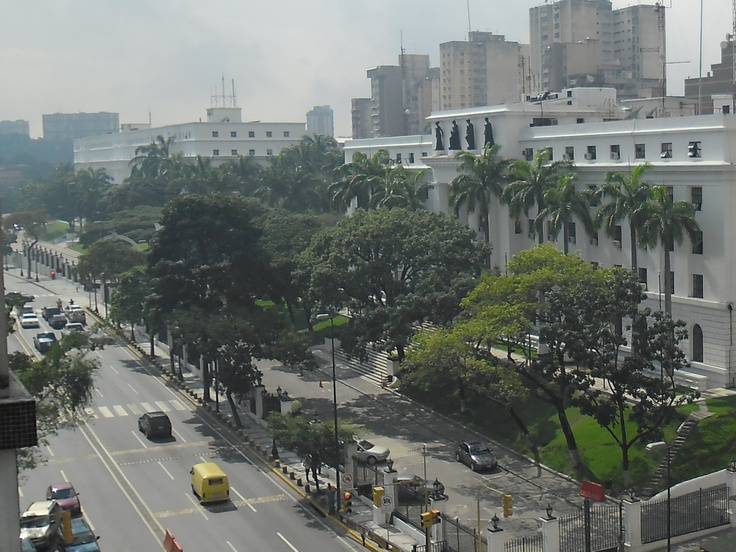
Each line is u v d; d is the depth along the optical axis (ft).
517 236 312.50
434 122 352.08
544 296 222.28
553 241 293.02
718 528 162.20
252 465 221.46
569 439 203.82
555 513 179.73
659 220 224.74
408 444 230.89
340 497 190.70
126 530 179.83
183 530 179.52
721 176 231.30
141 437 246.47
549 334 195.31
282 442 196.03
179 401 285.02
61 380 182.91
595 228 246.47
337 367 312.50
